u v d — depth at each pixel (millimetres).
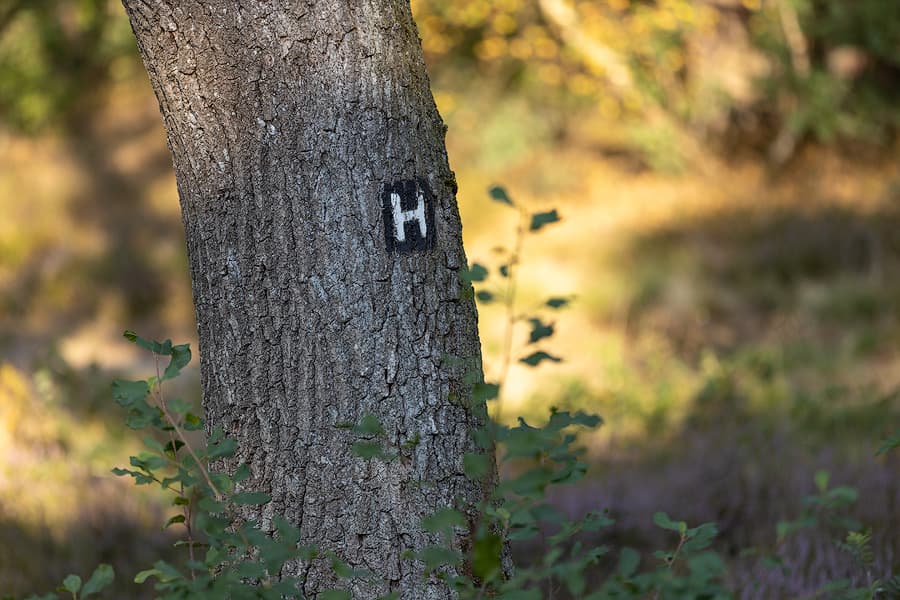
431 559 3857
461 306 4895
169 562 7758
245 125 4645
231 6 4551
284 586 4102
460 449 4828
